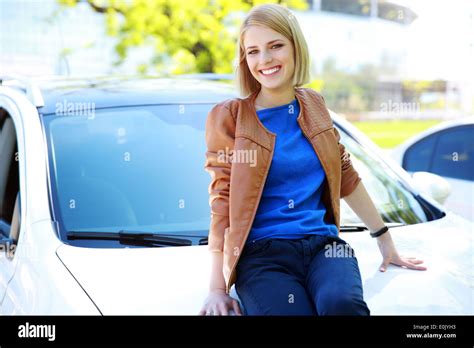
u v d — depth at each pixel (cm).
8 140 430
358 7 1647
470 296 321
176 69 1313
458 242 377
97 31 1400
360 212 348
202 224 364
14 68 1441
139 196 374
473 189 748
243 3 1318
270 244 300
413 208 418
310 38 1644
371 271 335
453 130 784
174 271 323
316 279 292
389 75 1669
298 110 324
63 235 349
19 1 1432
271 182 311
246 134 310
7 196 414
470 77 1500
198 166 393
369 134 1548
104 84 466
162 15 1312
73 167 384
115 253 338
